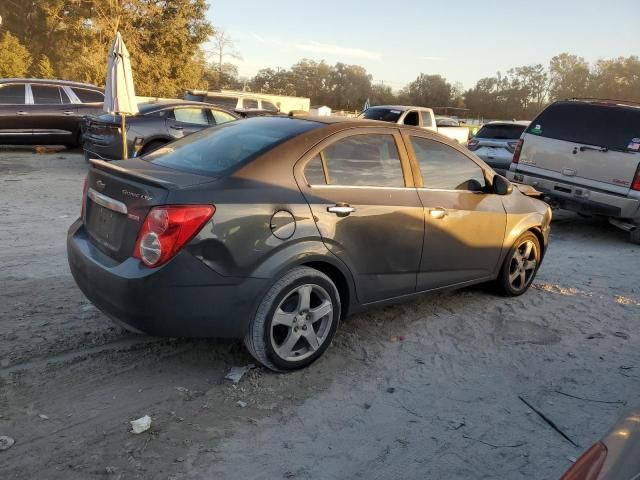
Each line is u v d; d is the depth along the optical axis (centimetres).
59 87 1361
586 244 834
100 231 362
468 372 395
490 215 489
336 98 8925
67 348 384
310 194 366
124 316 328
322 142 386
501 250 511
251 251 334
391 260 414
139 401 331
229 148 382
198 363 380
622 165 793
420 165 445
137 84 4100
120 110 891
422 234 430
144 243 318
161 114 1098
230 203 330
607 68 8406
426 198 437
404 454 301
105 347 390
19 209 776
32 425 300
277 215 344
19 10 4219
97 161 389
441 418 337
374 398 353
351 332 445
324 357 399
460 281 484
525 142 913
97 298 343
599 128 827
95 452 284
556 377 396
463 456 302
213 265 324
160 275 314
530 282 564
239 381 360
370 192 400
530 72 8500
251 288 338
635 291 602
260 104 1892
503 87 8600
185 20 4197
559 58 8475
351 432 316
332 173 386
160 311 321
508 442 317
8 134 1291
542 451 311
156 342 404
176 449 291
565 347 446
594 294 580
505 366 407
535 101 8556
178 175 349
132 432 301
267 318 347
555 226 962
